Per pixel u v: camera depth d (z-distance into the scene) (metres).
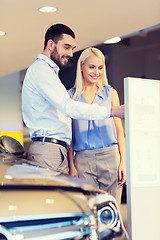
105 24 4.13
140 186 2.34
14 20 3.94
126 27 4.25
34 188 1.85
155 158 2.41
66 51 3.38
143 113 2.38
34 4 3.53
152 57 7.05
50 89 2.93
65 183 1.91
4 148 2.51
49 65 3.02
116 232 1.85
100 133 3.48
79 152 3.49
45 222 1.72
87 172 3.45
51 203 1.77
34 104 2.99
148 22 4.13
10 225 1.67
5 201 1.74
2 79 7.07
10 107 7.05
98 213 1.83
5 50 5.02
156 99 2.43
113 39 4.71
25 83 3.05
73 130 3.51
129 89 2.33
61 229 1.74
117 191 3.49
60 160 3.00
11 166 2.19
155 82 2.43
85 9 3.69
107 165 3.46
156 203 2.39
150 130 2.39
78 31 4.30
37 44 4.78
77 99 3.62
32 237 1.69
